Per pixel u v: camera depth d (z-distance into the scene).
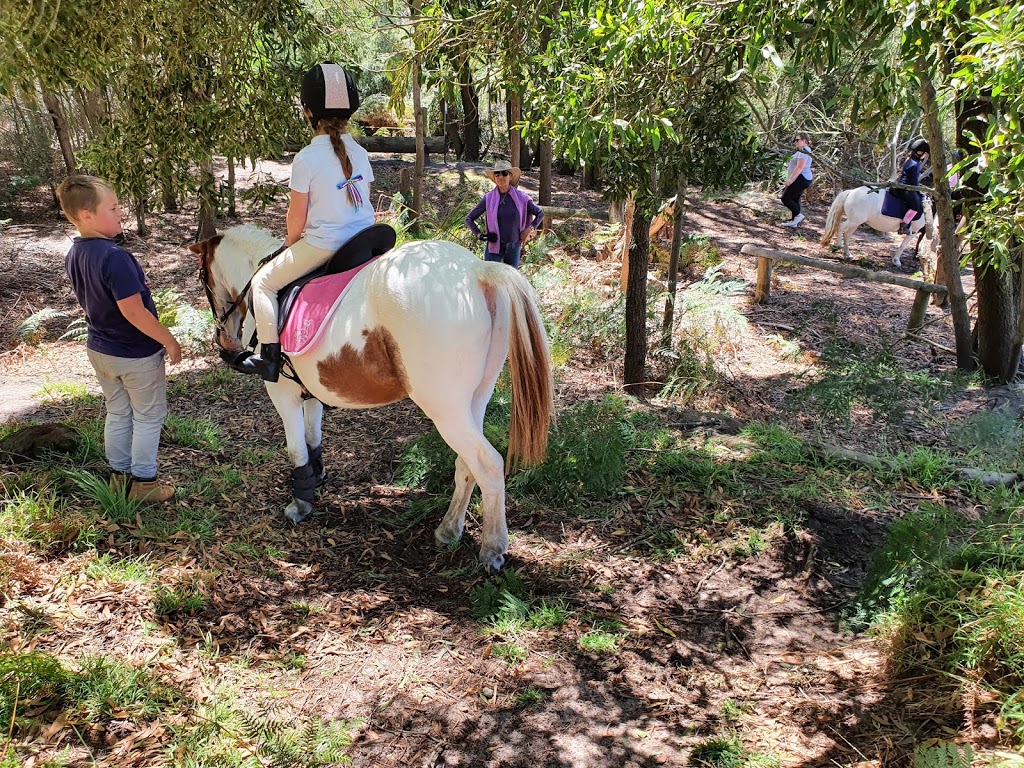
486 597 3.53
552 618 3.41
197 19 4.71
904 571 3.38
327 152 3.47
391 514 4.35
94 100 10.21
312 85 3.42
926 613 3.13
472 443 3.54
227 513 4.19
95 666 2.79
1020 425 5.42
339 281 3.58
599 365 7.23
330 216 3.54
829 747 2.64
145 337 3.80
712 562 3.91
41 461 4.39
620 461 4.69
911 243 12.39
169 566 3.54
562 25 4.20
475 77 4.98
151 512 4.03
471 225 7.43
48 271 9.62
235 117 4.98
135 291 3.56
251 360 3.75
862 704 2.84
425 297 3.30
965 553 3.36
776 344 7.95
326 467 4.93
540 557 3.92
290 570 3.74
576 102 3.73
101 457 4.52
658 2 3.30
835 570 3.85
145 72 4.81
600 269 9.49
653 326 7.45
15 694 2.56
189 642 3.09
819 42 3.21
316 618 3.38
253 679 2.95
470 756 2.70
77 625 3.07
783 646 3.31
